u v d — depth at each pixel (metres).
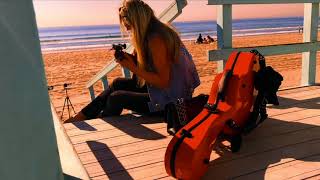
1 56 0.98
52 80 19.25
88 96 14.45
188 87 3.12
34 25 1.04
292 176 2.35
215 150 2.79
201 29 94.06
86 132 3.37
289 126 3.22
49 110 1.10
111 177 2.47
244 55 2.71
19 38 1.01
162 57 2.84
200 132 2.30
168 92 3.04
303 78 4.70
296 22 129.88
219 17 3.74
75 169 1.48
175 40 2.89
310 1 4.10
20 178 1.06
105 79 5.76
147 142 3.06
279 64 19.08
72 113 11.74
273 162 2.56
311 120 3.35
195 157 2.20
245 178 2.36
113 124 3.56
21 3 1.01
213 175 2.43
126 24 2.86
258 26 99.56
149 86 3.09
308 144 2.83
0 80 0.98
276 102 2.90
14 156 1.04
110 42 54.72
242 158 2.64
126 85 3.72
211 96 2.65
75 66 25.20
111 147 2.98
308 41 4.39
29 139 1.06
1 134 1.00
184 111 2.88
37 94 1.07
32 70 1.05
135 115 3.81
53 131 1.12
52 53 37.69
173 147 2.29
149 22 2.82
